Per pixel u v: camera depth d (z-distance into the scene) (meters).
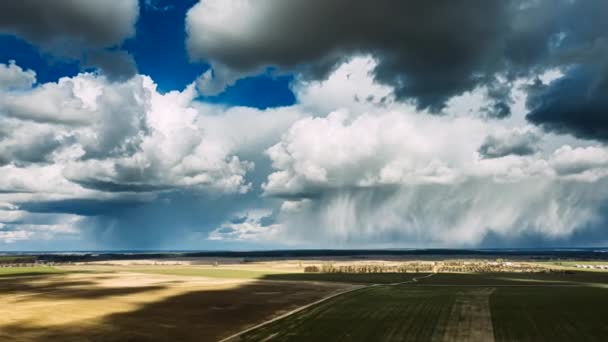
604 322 56.88
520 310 66.19
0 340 48.00
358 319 58.78
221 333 51.31
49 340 48.09
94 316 62.34
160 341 47.72
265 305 72.88
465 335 49.53
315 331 51.56
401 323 56.03
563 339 47.88
